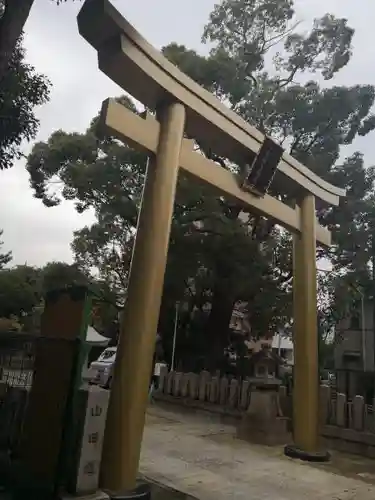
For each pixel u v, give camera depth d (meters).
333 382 19.23
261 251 14.69
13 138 8.38
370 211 15.38
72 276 17.20
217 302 17.12
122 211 15.24
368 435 8.74
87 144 15.70
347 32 15.95
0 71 5.38
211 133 7.69
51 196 16.94
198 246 13.64
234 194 8.08
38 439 5.00
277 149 8.28
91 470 4.89
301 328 9.12
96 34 5.90
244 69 15.66
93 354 22.69
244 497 5.83
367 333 19.97
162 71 6.43
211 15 16.70
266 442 9.20
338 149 16.39
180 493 5.79
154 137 6.42
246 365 17.27
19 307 27.64
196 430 10.50
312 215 9.72
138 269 6.02
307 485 6.56
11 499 4.72
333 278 15.60
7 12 5.36
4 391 5.50
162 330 20.08
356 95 15.66
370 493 6.34
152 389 15.20
